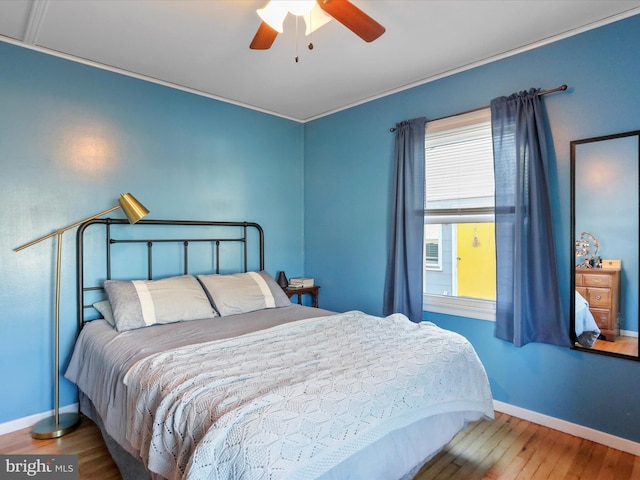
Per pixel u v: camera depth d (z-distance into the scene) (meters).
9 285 2.33
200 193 3.20
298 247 3.95
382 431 1.39
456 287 2.93
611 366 2.14
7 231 2.32
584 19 2.12
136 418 1.53
